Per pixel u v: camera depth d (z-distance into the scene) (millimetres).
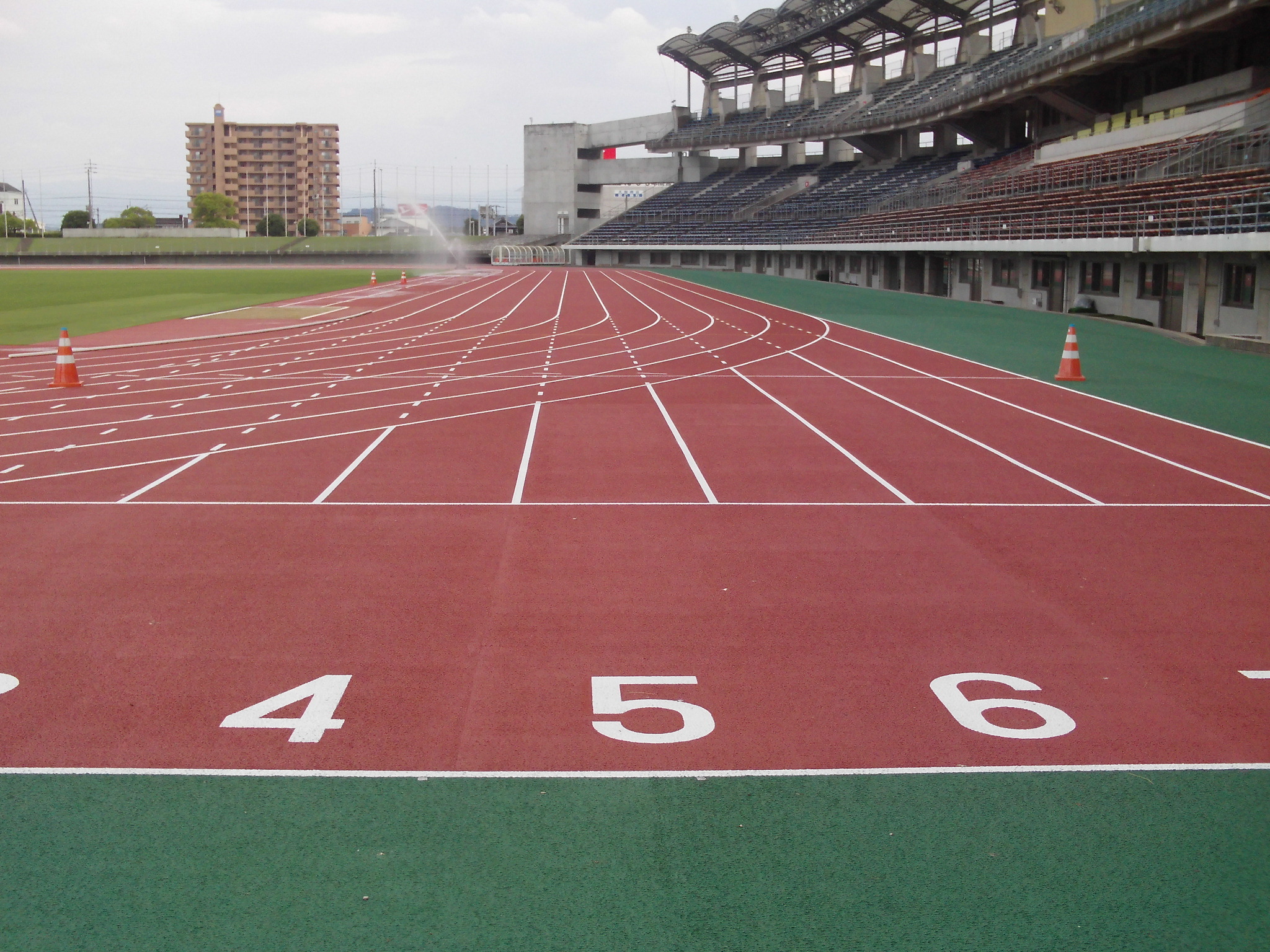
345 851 4902
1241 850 4930
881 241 57531
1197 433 15789
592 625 7871
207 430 16094
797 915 4434
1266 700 6613
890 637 7660
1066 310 39312
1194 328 30344
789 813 5246
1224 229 27250
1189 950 4234
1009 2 63812
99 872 4734
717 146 90250
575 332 32438
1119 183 38188
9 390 20188
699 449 14633
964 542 10125
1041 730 6180
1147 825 5145
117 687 6734
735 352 26844
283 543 10000
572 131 107750
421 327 34531
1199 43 39906
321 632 7711
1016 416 17328
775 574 9109
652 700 6578
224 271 80875
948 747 5957
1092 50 43219
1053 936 4309
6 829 5082
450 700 6578
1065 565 9391
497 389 20516
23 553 9609
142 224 158125
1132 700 6605
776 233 74125
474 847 4938
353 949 4223
